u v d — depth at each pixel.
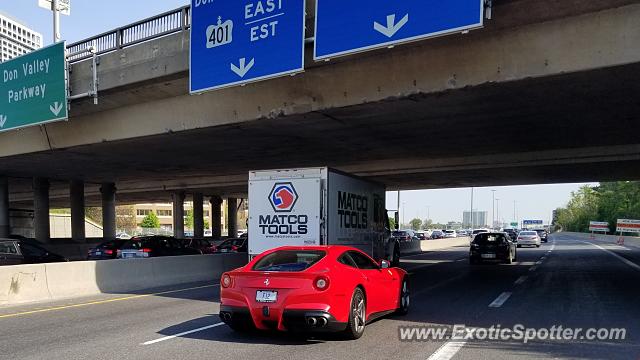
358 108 14.62
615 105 14.54
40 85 19.61
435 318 10.68
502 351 7.81
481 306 12.28
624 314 11.09
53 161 26.70
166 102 18.31
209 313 11.55
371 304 9.31
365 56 13.44
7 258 17.84
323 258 8.84
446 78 12.62
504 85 12.17
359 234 16.88
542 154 24.61
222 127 17.30
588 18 10.91
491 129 18.30
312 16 13.41
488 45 11.98
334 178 14.95
